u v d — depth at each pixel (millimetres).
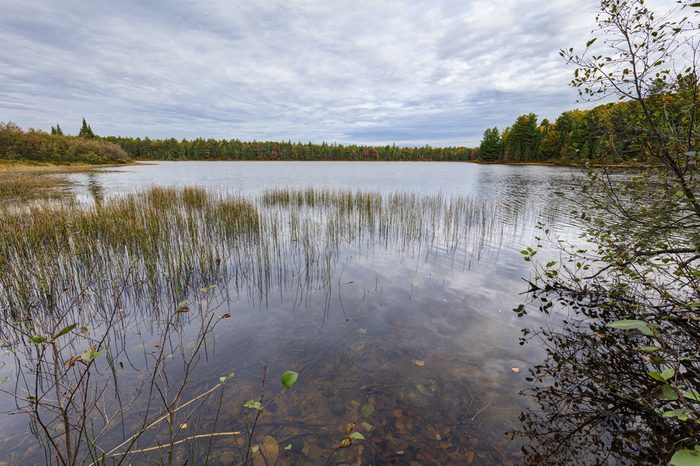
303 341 3996
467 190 21812
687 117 3104
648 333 1533
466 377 3299
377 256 7648
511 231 10008
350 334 4160
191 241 7750
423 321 4496
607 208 4059
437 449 2480
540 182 28141
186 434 2598
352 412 2852
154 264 5949
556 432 2605
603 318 4426
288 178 34219
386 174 43000
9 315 4352
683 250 3551
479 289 5633
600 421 2695
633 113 3455
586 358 3545
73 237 6828
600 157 3885
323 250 8133
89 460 2318
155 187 16484
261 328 4316
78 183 24047
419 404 2938
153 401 2941
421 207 14070
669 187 3535
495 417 2777
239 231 9281
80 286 5016
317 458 2406
